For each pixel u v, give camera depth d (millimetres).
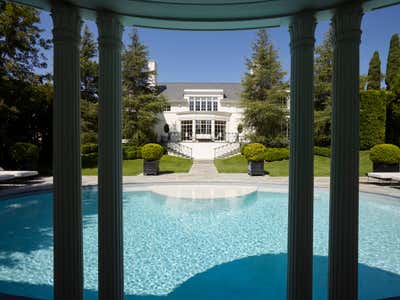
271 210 8688
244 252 5254
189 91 31500
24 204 9391
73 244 2475
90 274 4328
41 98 17312
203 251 5305
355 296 2436
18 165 15328
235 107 31719
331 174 2527
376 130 19547
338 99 2412
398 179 10391
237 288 3877
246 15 2604
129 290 3807
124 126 25703
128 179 13852
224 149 26203
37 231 6699
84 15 2539
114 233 2568
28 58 17078
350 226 2406
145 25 2830
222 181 13062
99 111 2518
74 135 2436
